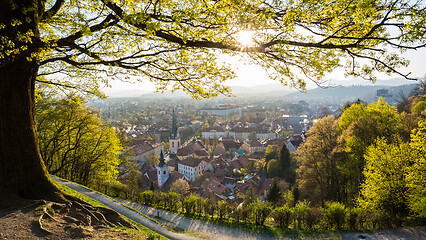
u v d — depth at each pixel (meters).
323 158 32.25
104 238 6.54
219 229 16.86
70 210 7.59
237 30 6.31
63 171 30.80
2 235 5.87
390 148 20.20
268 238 15.38
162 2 6.23
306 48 6.41
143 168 72.88
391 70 5.54
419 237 14.45
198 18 6.36
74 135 28.88
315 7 5.53
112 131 31.88
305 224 17.17
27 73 7.73
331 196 31.23
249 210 18.30
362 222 16.34
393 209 19.06
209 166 74.06
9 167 7.53
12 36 6.69
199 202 20.48
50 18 6.98
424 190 15.77
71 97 11.96
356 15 5.56
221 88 7.72
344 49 5.89
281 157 52.25
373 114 30.03
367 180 20.47
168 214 20.11
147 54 7.68
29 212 6.89
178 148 96.31
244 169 71.94
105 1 5.74
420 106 41.66
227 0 5.73
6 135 7.49
